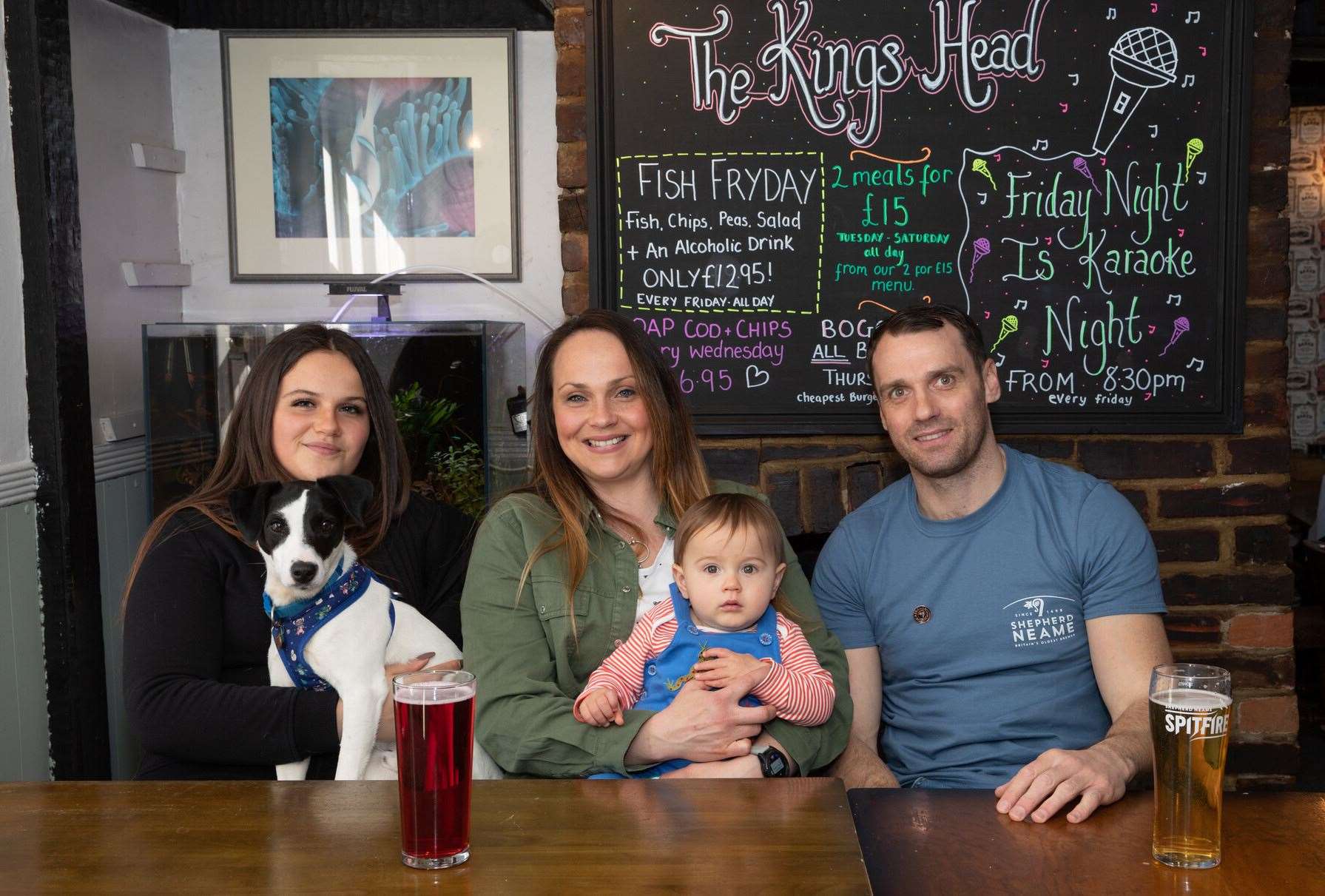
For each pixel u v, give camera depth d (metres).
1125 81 2.51
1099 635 1.84
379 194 3.32
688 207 2.55
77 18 2.80
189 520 1.89
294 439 1.93
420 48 3.28
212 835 1.04
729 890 0.92
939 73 2.52
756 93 2.53
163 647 1.77
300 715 1.72
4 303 2.45
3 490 2.41
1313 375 5.87
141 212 3.12
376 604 1.80
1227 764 2.58
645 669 1.73
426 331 2.60
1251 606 2.57
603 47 2.52
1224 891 1.02
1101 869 1.07
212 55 3.29
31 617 2.53
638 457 1.83
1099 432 2.55
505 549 1.79
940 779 1.88
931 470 1.90
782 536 1.78
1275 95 2.50
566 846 1.01
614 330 1.85
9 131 2.48
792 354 2.58
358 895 0.91
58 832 1.05
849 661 2.00
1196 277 2.54
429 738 0.96
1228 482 2.55
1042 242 2.55
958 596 1.90
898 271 2.56
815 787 1.16
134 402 3.06
